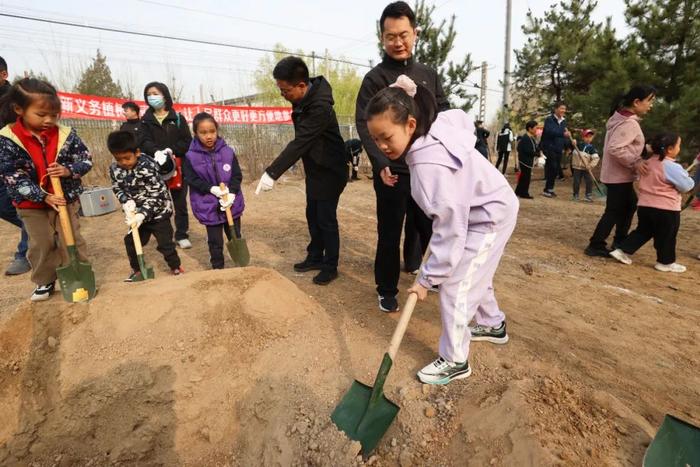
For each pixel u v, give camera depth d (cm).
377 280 319
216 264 404
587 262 470
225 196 383
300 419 223
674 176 416
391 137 198
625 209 473
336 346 270
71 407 248
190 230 614
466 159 202
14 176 290
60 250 332
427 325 297
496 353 257
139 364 254
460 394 222
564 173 1250
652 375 251
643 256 492
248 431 239
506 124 1337
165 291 283
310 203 396
